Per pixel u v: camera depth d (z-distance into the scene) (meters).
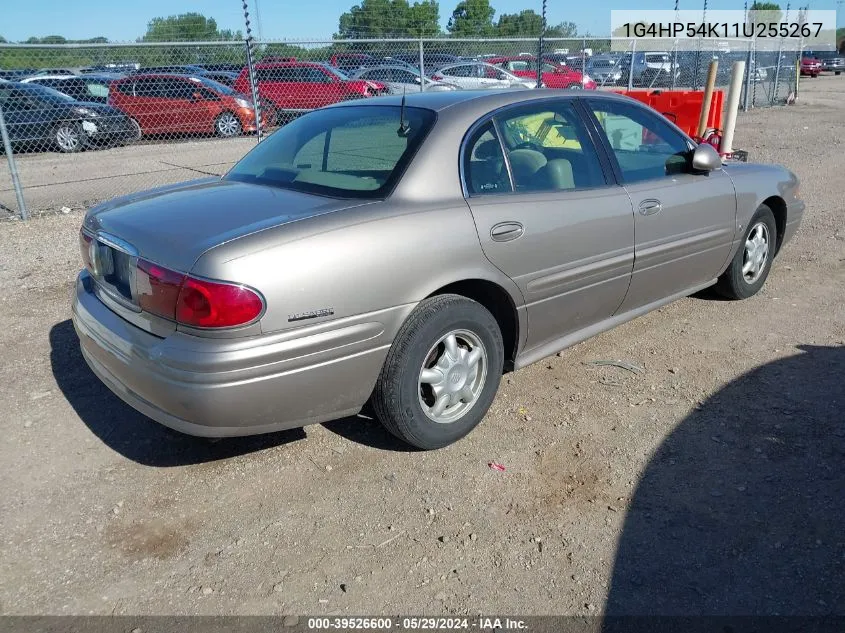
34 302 5.60
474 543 2.85
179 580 2.67
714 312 5.20
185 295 2.71
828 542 2.79
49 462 3.42
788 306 5.30
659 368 4.32
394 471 3.33
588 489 3.17
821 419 3.66
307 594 2.60
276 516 3.03
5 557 2.79
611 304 4.15
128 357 2.96
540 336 3.79
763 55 21.86
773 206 5.48
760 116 19.02
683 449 3.45
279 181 3.55
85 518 3.02
